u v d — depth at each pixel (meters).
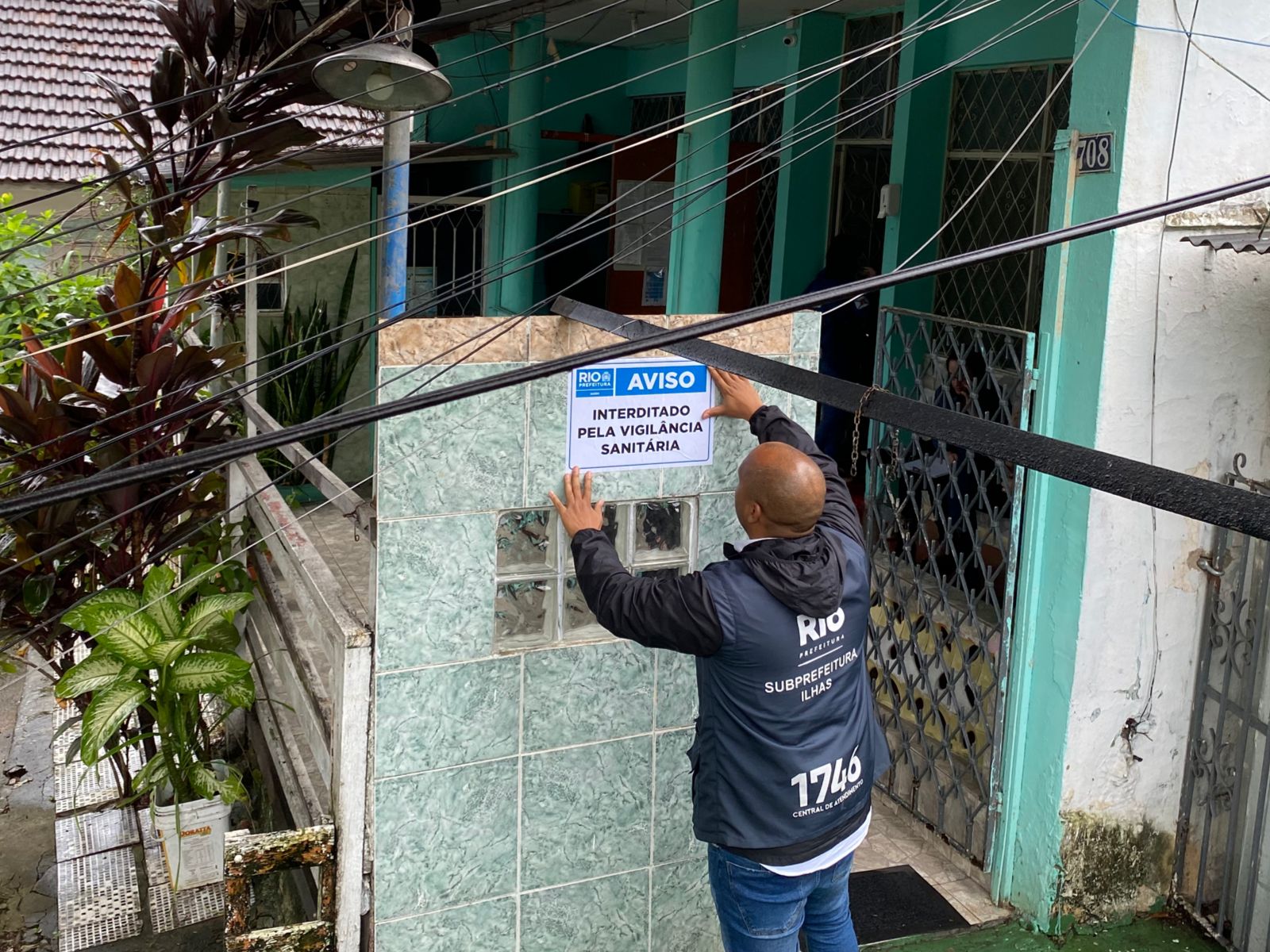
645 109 11.20
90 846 5.29
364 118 9.08
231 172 4.85
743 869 3.30
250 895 3.62
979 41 7.30
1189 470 4.48
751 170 9.20
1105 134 4.16
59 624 4.98
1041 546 4.55
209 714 5.99
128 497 4.93
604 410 3.67
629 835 3.99
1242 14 4.18
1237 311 4.41
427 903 3.75
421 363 3.40
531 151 9.20
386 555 3.48
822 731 3.24
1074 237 2.36
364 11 3.91
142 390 4.84
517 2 6.46
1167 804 4.79
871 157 8.38
